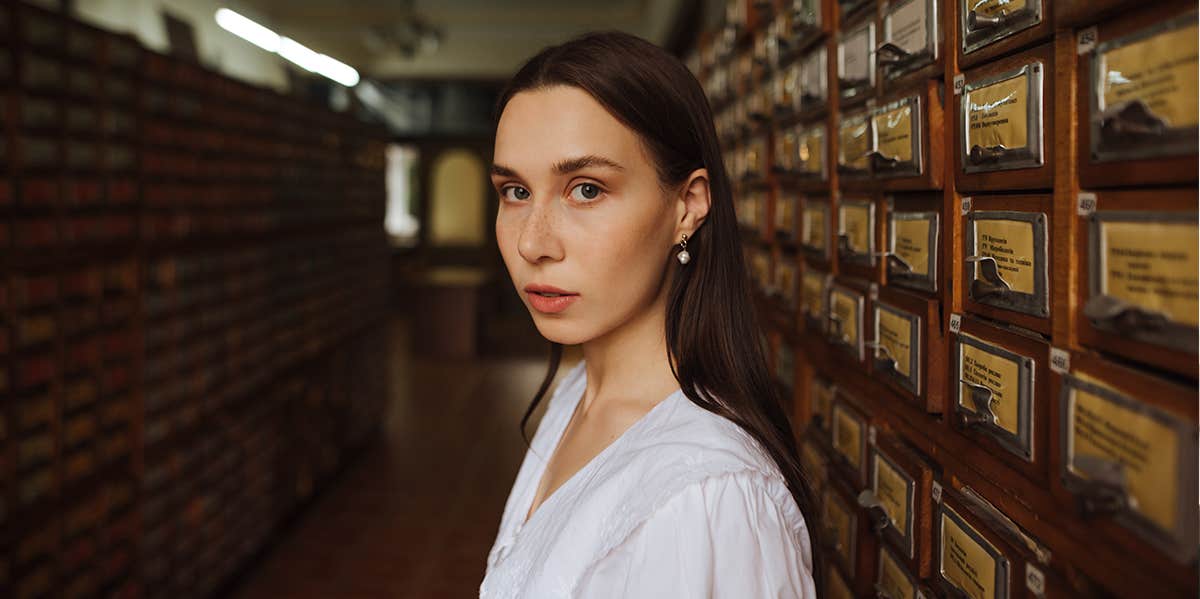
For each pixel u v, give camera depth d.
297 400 4.30
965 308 0.87
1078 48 0.65
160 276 2.86
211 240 3.26
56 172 2.28
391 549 4.00
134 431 2.73
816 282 1.42
